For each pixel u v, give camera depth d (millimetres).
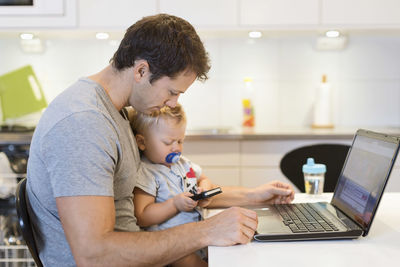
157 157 1290
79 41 2793
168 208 1154
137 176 1151
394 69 2793
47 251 981
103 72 1035
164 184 1259
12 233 1995
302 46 2805
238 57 2822
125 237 856
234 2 2430
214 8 2434
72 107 894
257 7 2432
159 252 855
